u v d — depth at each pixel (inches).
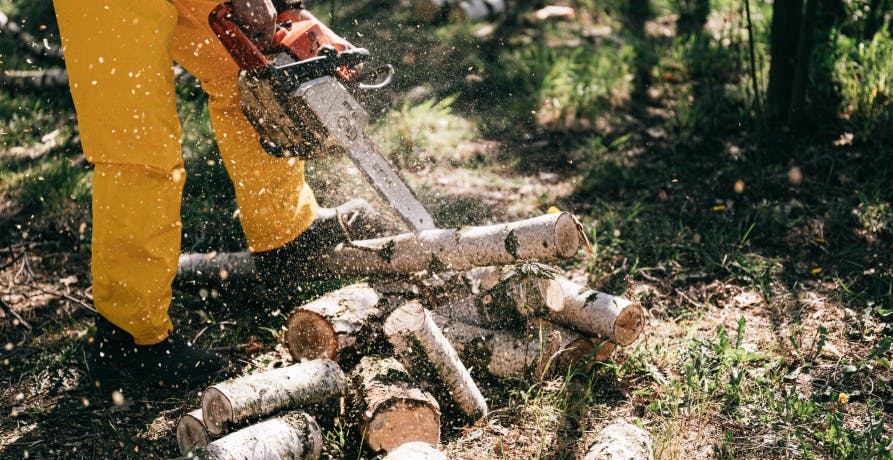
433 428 104.2
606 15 285.9
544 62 241.0
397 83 230.7
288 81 114.0
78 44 107.0
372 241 126.9
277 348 131.2
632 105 223.6
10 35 237.0
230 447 91.7
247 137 130.2
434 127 207.8
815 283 146.3
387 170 120.0
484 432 109.6
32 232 166.2
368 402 103.4
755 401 113.3
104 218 111.9
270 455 93.4
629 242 160.1
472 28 271.3
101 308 118.0
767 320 135.8
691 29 271.1
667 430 105.1
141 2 107.8
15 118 206.7
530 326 120.6
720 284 148.0
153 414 116.0
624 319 118.3
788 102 201.5
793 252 156.7
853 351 125.9
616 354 125.6
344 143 116.8
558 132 211.0
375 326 116.6
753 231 164.2
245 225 134.6
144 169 110.7
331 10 231.0
